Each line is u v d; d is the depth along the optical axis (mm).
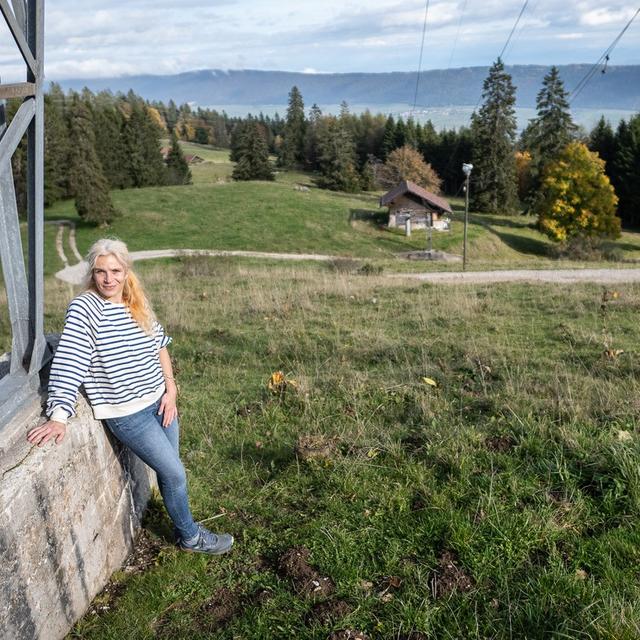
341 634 2760
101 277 2896
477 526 3412
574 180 46406
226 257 31969
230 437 5168
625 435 4211
